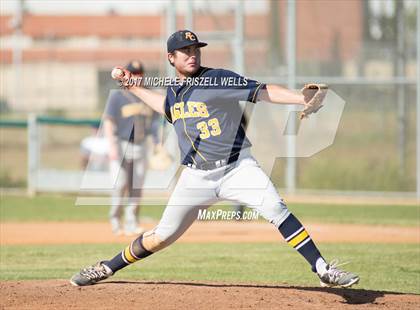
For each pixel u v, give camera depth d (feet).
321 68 146.30
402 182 140.77
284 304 51.01
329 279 49.62
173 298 52.37
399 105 142.72
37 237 94.99
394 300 53.78
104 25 463.01
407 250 83.97
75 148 211.41
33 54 452.76
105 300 51.88
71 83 428.97
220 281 63.67
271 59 147.43
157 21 456.45
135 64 82.53
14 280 63.21
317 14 145.59
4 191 153.48
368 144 146.61
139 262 76.18
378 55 145.89
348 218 114.21
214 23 147.64
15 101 349.82
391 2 145.07
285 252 82.64
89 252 81.97
